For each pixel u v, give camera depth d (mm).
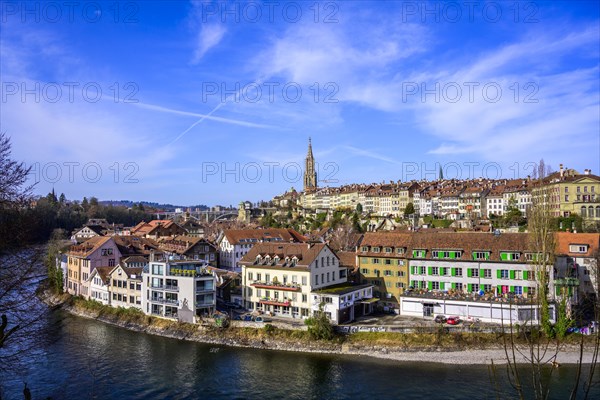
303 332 72125
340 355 67375
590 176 145875
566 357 62250
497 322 71562
